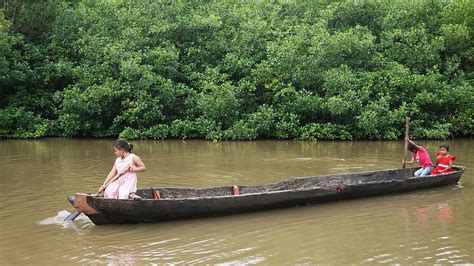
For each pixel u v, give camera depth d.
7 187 10.91
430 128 20.14
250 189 9.69
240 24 22.66
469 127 20.28
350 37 20.34
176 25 21.94
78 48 21.88
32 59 21.97
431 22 22.06
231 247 7.09
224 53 22.52
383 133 19.62
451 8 21.88
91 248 7.05
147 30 22.36
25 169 13.11
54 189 10.70
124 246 7.13
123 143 8.43
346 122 20.25
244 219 8.53
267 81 20.91
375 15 23.17
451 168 11.32
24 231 7.84
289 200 9.15
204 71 21.94
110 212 7.94
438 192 10.44
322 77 20.38
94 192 10.38
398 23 22.14
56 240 7.41
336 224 8.20
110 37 21.75
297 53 20.95
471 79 21.30
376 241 7.32
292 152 16.31
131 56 20.61
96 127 20.64
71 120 20.17
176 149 17.11
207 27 22.53
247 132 19.50
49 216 8.66
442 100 19.80
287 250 6.96
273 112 20.30
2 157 15.25
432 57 20.55
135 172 8.50
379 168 13.24
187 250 6.96
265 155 15.63
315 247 7.08
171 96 20.77
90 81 20.58
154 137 20.19
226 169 13.14
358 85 20.09
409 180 10.28
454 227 7.96
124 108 20.92
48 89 22.41
